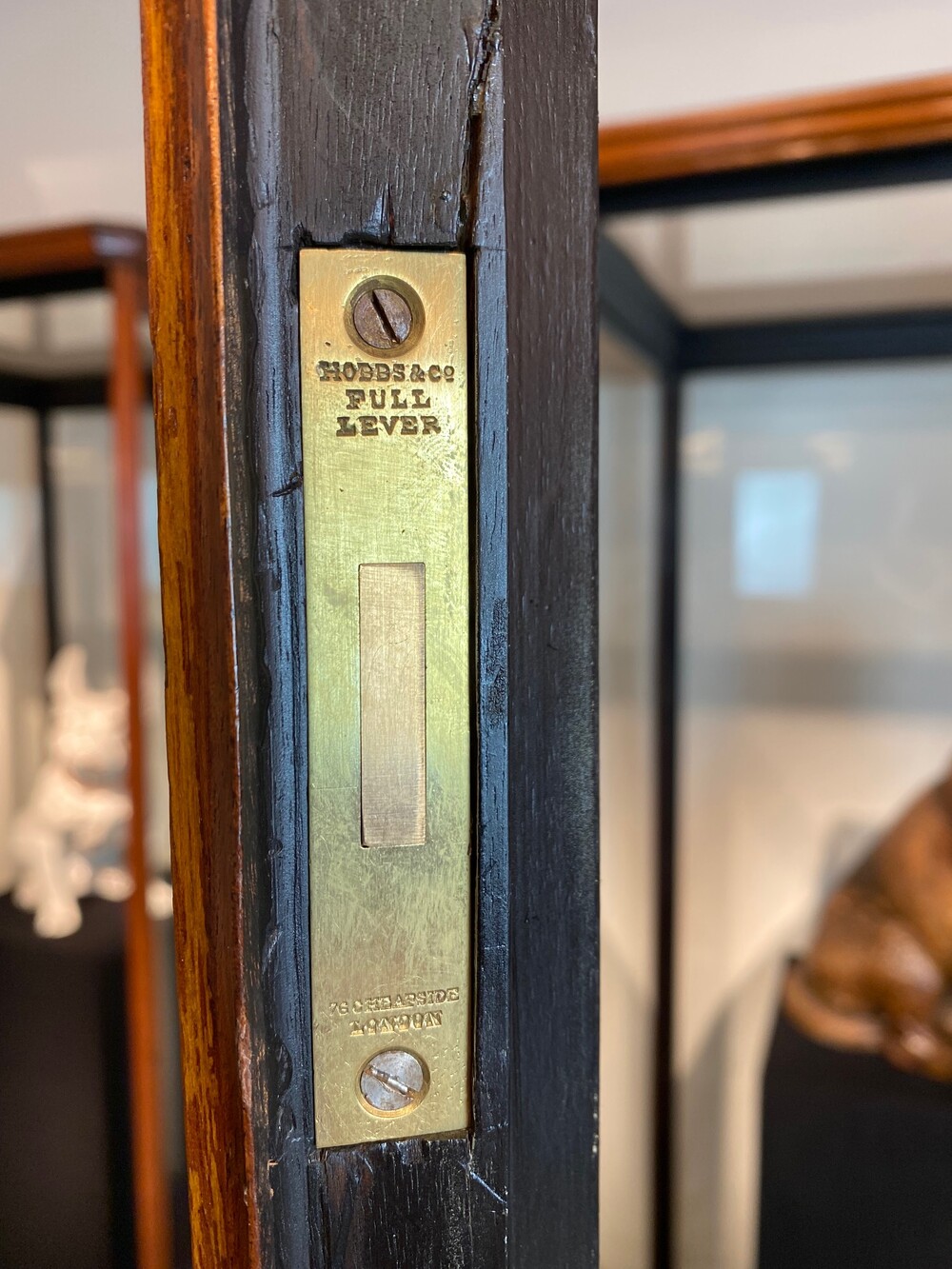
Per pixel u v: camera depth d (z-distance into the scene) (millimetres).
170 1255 689
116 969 860
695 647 1140
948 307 949
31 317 864
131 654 832
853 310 970
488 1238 255
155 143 222
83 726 1008
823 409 1061
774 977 1155
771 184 574
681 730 1158
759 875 1149
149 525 1058
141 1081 736
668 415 1071
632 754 1145
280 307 222
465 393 234
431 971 246
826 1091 867
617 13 583
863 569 1073
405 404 231
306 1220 242
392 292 228
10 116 541
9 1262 571
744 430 1087
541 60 231
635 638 1122
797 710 1117
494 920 248
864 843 1108
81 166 601
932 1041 897
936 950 907
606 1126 1102
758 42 569
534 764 249
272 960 234
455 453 234
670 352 1028
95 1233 645
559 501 244
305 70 219
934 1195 841
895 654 1075
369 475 230
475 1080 250
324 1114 242
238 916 229
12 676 1096
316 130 220
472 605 239
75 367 1062
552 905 254
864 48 551
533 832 250
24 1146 632
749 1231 1183
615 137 562
